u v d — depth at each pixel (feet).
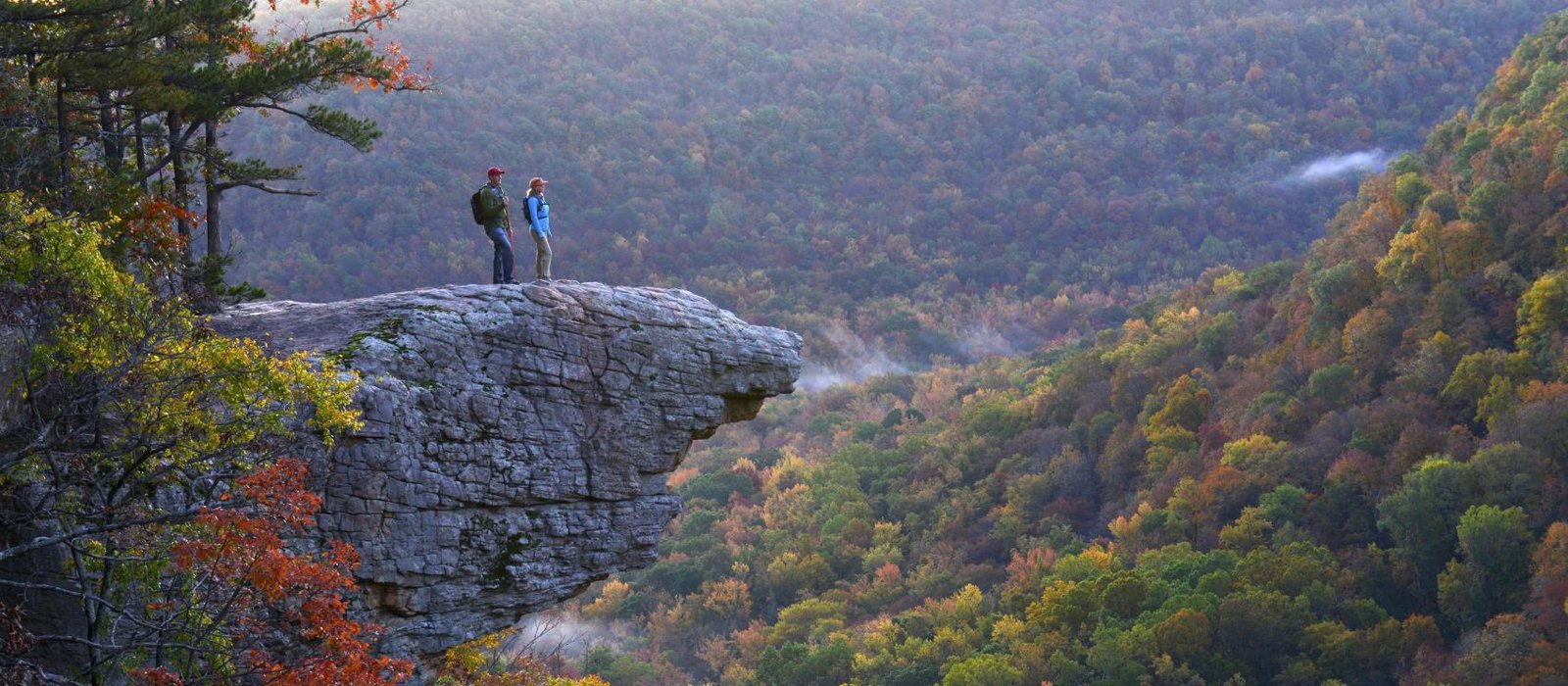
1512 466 284.20
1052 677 275.18
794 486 507.71
